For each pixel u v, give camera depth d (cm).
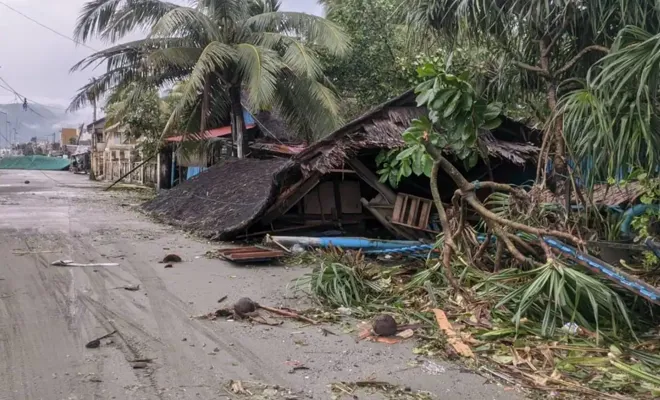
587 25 704
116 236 1060
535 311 511
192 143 1872
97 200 1944
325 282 604
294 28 1517
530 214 630
